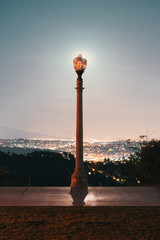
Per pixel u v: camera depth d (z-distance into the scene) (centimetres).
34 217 679
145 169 1928
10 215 694
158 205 795
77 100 1121
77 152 1106
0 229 602
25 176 4294
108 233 579
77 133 1110
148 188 1020
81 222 645
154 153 1916
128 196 900
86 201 838
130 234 573
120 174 2958
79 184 1079
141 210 738
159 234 573
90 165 5041
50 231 591
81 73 1121
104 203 816
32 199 859
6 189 993
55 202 826
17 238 554
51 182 4438
